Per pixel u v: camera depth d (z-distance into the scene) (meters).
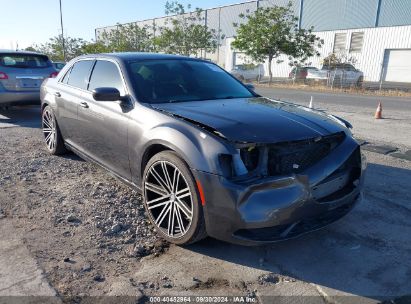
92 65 4.75
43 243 3.22
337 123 3.54
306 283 2.76
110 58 4.43
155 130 3.29
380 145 6.93
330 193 3.13
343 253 3.15
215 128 2.96
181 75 4.26
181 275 2.83
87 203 4.04
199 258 3.06
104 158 4.31
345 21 35.22
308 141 2.99
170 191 3.23
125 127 3.71
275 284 2.75
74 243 3.24
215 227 2.88
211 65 4.84
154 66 4.25
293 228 2.93
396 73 32.69
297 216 2.86
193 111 3.39
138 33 42.22
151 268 2.91
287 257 3.09
